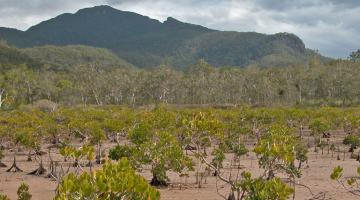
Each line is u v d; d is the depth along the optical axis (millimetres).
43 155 38156
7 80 106188
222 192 22047
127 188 8391
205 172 27109
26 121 43312
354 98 97312
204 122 21891
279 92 107125
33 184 25297
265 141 21078
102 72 125812
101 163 32312
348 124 51750
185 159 23812
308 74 109562
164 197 21125
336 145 44688
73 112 59438
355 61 126500
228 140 32281
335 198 20406
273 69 120250
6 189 24062
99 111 60406
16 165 30922
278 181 13312
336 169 14680
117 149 24750
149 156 23625
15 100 96375
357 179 25734
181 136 36812
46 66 165500
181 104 104938
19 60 174125
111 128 41625
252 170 29359
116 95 113750
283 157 17375
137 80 114938
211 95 112250
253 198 13508
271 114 52594
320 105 92062
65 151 16922
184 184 24359
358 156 34344
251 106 94125
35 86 106938
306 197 20578
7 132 35594
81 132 42219
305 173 27953
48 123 44250
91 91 111812
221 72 123625
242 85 111188
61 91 109812
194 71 127500
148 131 29500
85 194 8086
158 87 113250
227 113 54188
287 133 34375
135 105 104562
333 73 106938
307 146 43031
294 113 54531
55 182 25672
